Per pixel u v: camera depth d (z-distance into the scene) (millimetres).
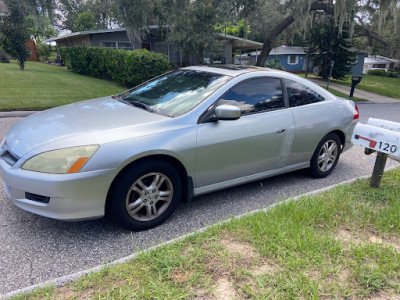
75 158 2713
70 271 2508
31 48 30812
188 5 12227
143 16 12406
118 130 2980
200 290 2152
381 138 3678
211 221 3375
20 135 3111
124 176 2895
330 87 23625
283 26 16250
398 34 25844
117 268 2365
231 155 3545
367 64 44906
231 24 13500
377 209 3420
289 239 2725
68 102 9945
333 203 3434
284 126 3934
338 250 2621
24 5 13305
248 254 2555
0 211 3395
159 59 14531
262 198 3979
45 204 2754
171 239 2973
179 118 3256
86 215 2820
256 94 3814
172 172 3176
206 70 4113
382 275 2352
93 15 35375
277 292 2152
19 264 2562
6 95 10156
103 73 18078
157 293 2096
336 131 4637
